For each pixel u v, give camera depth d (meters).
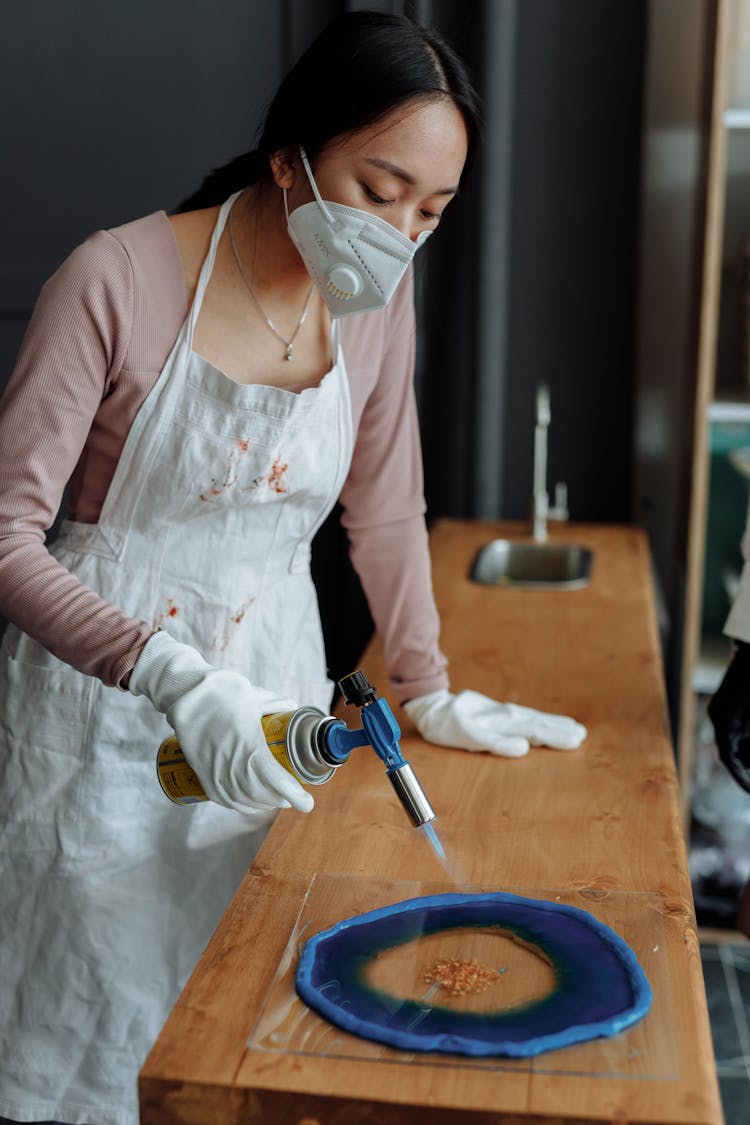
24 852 1.63
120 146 3.28
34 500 1.41
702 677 3.05
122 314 1.43
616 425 3.38
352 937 1.17
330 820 1.44
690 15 3.12
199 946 1.65
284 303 1.54
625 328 3.33
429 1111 0.94
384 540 1.75
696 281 2.90
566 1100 0.95
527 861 1.34
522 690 1.95
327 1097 0.96
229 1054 1.01
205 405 1.50
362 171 1.31
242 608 1.63
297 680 1.74
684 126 3.18
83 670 1.38
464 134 1.32
